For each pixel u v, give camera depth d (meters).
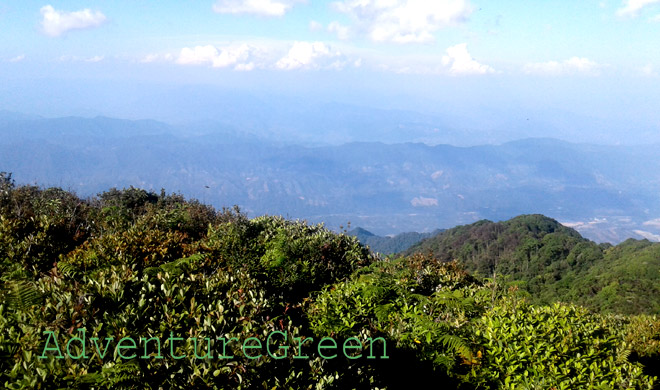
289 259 7.74
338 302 5.41
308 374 3.44
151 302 4.05
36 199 10.93
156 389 3.00
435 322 5.11
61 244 7.39
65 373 3.02
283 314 4.94
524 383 4.35
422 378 4.60
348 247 9.45
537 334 4.77
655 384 4.67
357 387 3.74
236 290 4.79
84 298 3.85
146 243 7.10
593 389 4.14
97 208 12.03
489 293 6.79
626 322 8.62
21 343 3.25
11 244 6.49
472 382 4.55
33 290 4.12
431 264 9.16
